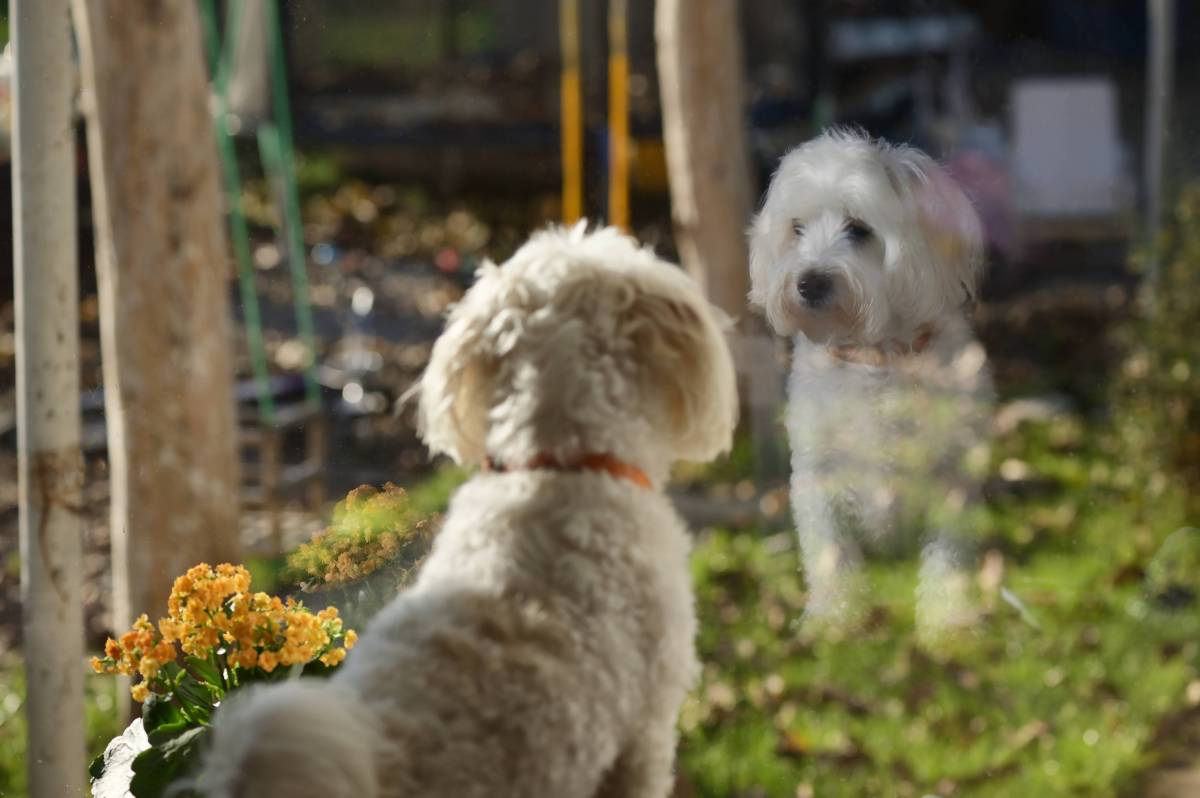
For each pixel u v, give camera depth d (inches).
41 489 123.9
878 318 111.6
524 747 74.4
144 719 95.6
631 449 87.1
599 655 79.0
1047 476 249.1
